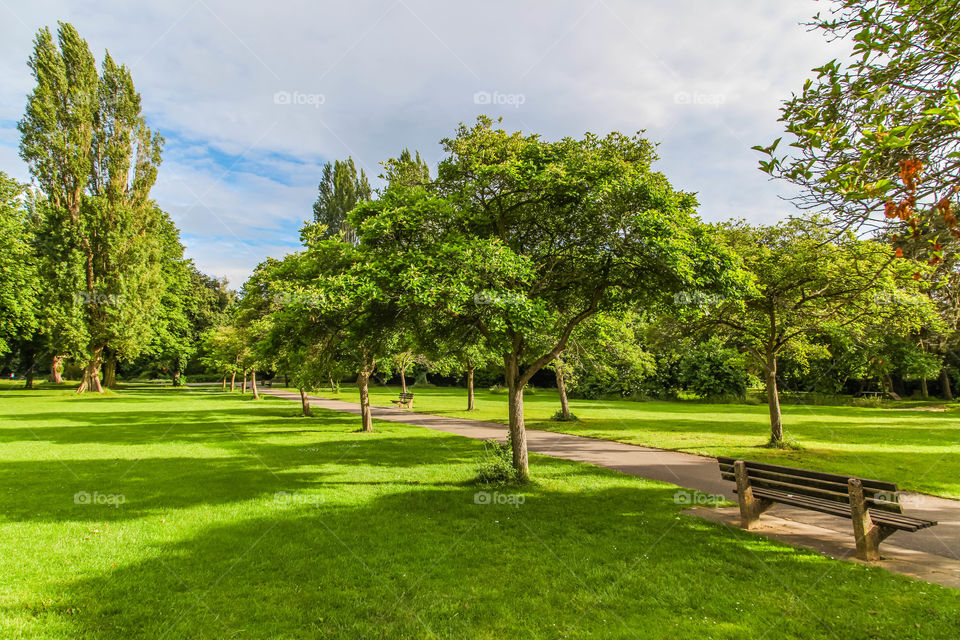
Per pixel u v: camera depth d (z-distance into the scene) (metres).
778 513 7.31
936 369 28.06
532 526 6.64
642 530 6.46
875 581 4.79
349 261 9.20
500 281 7.61
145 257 37.50
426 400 36.03
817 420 21.36
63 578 5.00
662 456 12.41
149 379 65.62
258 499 8.03
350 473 10.14
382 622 4.13
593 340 16.92
